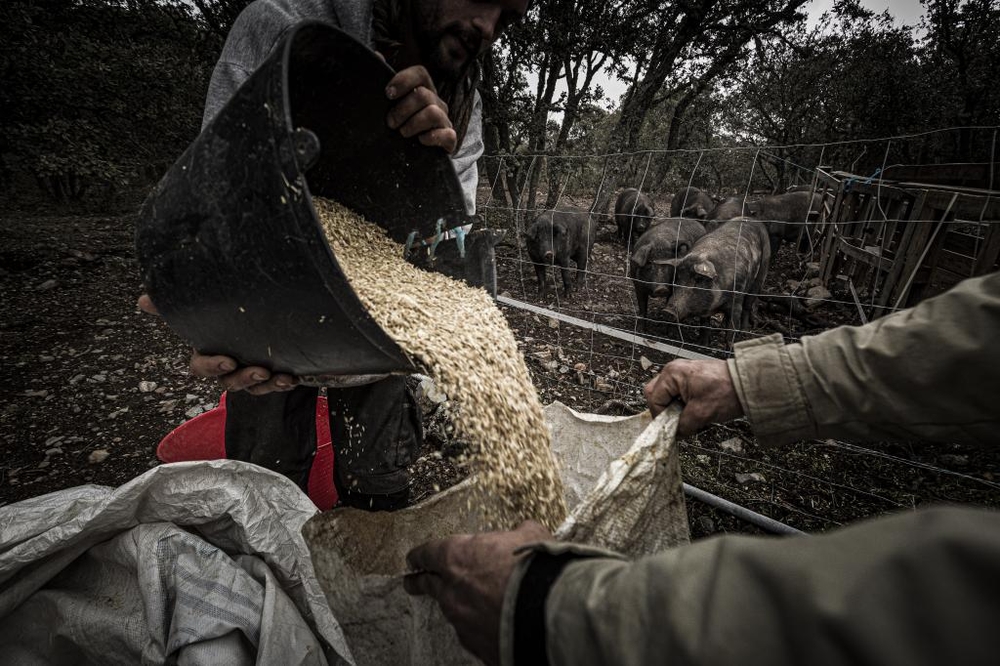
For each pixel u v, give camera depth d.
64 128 6.58
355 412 1.90
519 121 9.14
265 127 0.81
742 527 2.37
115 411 3.33
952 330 0.91
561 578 0.59
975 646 0.28
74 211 11.34
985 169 5.01
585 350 4.52
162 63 7.64
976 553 0.29
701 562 0.46
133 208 11.80
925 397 0.94
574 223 6.39
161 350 4.25
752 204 8.93
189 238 0.99
